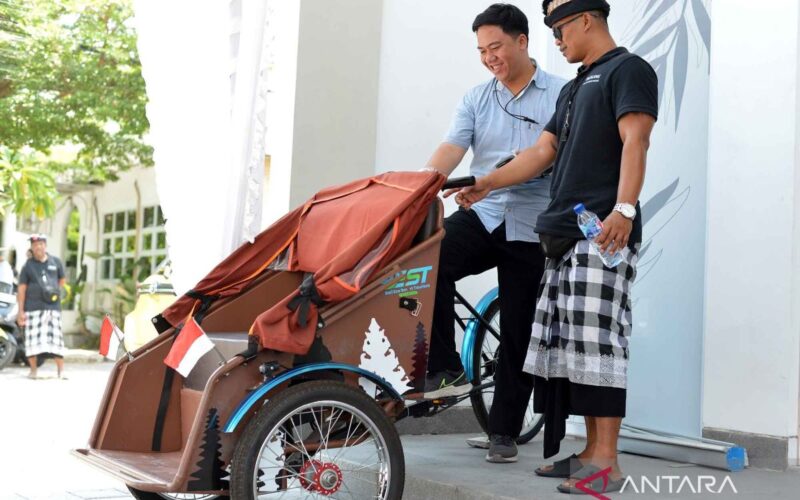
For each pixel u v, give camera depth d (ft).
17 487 15.01
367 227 11.70
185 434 12.14
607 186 11.53
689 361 14.76
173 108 15.80
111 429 11.96
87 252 65.82
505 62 13.87
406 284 11.26
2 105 47.57
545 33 18.08
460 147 14.55
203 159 15.55
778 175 13.47
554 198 11.98
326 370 10.84
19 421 23.34
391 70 17.56
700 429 14.47
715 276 14.16
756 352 13.62
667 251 15.25
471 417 17.61
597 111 11.57
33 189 55.26
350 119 17.02
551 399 11.96
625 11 16.55
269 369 10.34
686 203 14.98
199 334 10.66
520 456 14.85
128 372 12.07
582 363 11.35
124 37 48.65
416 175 11.69
